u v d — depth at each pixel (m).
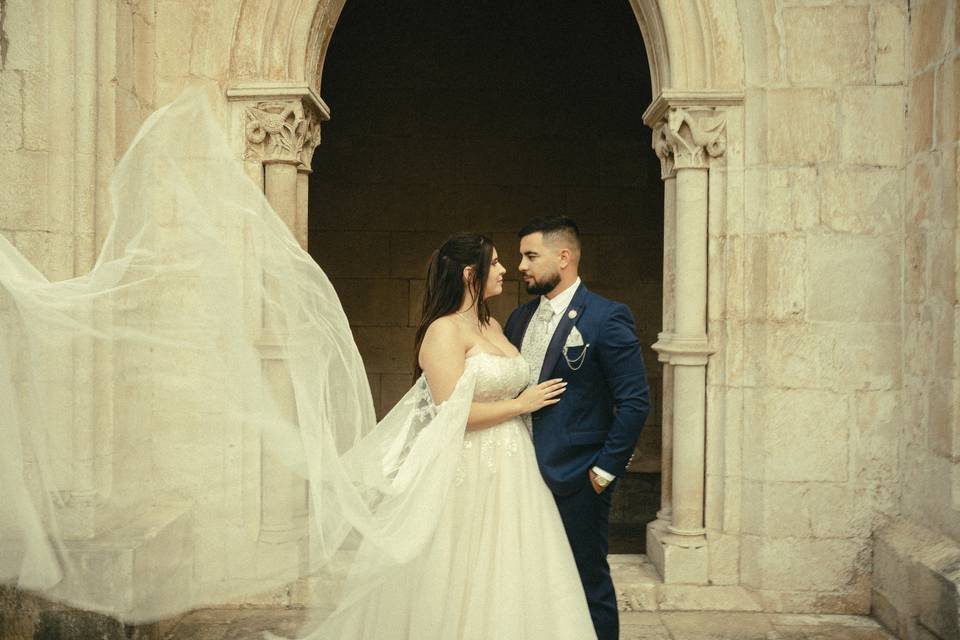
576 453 2.91
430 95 7.51
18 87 3.63
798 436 4.06
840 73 4.04
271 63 4.11
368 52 7.48
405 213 7.55
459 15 7.47
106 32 3.71
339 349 2.65
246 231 2.59
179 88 4.11
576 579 2.72
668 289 4.35
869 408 4.05
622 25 7.45
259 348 2.61
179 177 2.59
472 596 2.62
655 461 7.43
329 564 2.59
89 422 3.05
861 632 3.81
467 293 2.85
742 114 4.09
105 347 3.05
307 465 2.57
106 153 3.74
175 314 2.64
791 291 4.06
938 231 3.69
